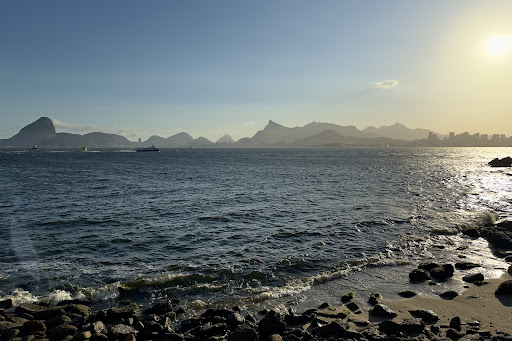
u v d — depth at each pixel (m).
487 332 9.73
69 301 12.82
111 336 9.91
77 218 27.92
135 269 16.45
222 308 11.89
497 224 23.77
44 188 47.38
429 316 10.89
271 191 45.12
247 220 27.28
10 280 15.08
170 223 26.28
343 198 38.78
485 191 44.66
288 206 33.59
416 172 79.25
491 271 15.64
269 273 15.81
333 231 23.52
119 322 10.96
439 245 20.03
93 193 42.69
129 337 9.82
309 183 55.12
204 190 46.09
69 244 20.66
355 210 31.19
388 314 11.15
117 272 16.06
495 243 20.19
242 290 13.93
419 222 25.95
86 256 18.48
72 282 14.90
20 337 9.94
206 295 13.51
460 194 41.66
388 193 42.88
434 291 13.41
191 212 30.64
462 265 16.30
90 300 13.14
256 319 11.29
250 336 9.81
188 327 10.67
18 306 11.98
